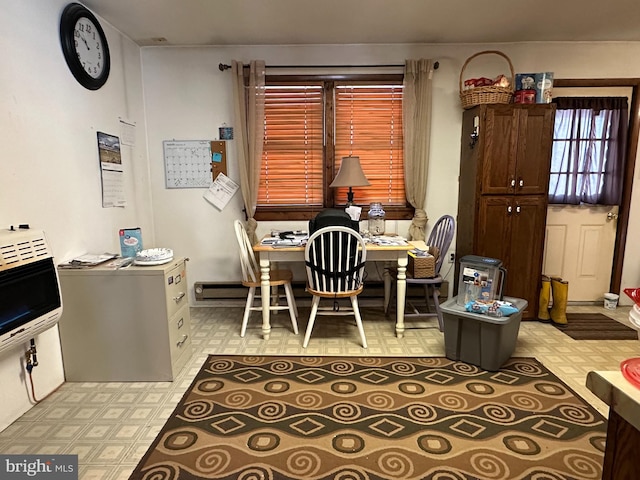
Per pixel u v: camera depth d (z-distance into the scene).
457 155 3.56
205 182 3.61
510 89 3.12
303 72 3.46
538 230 3.21
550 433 1.85
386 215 3.61
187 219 3.66
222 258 3.72
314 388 2.25
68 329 2.29
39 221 2.15
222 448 1.75
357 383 2.31
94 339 2.31
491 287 2.56
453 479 1.56
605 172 3.51
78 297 2.27
